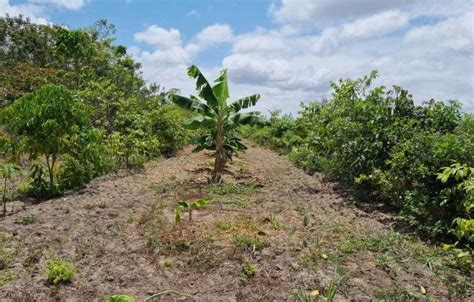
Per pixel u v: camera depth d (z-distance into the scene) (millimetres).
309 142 13953
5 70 20578
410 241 6637
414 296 4859
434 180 7332
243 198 9133
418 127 8945
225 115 11648
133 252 6043
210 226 6984
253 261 5691
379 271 5492
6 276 5273
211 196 9273
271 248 6031
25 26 27906
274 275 5320
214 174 11648
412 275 5414
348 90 11477
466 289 5086
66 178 10492
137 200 9039
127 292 4953
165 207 8320
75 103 10039
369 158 9922
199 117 11711
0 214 8234
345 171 11000
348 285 5062
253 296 4855
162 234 6594
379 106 9984
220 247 6074
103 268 5551
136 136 15789
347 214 8211
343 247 6137
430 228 6832
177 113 19422
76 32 24609
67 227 7156
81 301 4754
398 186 8195
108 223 7336
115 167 13109
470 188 5207
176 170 13672
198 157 17438
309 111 18203
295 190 10516
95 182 11305
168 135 17969
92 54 25266
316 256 5805
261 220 7359
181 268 5551
